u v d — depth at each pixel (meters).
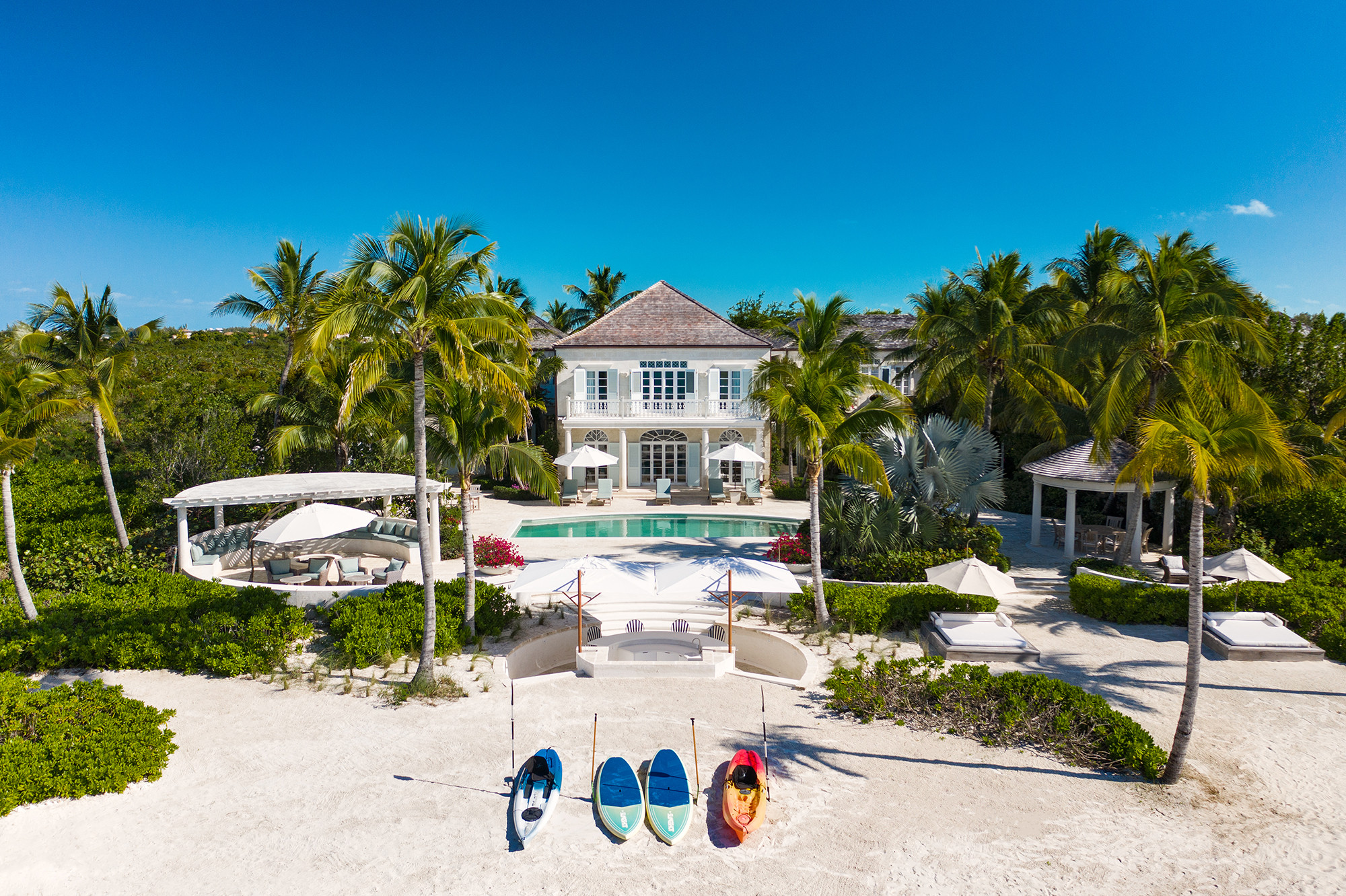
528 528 29.19
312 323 12.94
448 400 15.06
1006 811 9.97
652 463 38.16
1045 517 29.30
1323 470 20.27
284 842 9.30
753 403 21.66
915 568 19.58
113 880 8.57
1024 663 14.89
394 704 13.27
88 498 26.09
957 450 21.05
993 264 27.31
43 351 20.89
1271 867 8.74
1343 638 14.80
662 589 15.30
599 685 14.28
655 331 36.81
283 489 20.59
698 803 10.18
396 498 27.17
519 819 9.57
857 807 10.10
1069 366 23.77
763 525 29.48
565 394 36.56
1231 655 14.95
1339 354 24.06
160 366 43.03
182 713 12.91
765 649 16.81
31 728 11.12
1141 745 10.91
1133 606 17.06
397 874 8.73
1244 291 20.73
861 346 19.62
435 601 16.34
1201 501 10.02
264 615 15.52
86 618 15.91
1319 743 11.64
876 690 13.16
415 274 13.18
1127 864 8.82
